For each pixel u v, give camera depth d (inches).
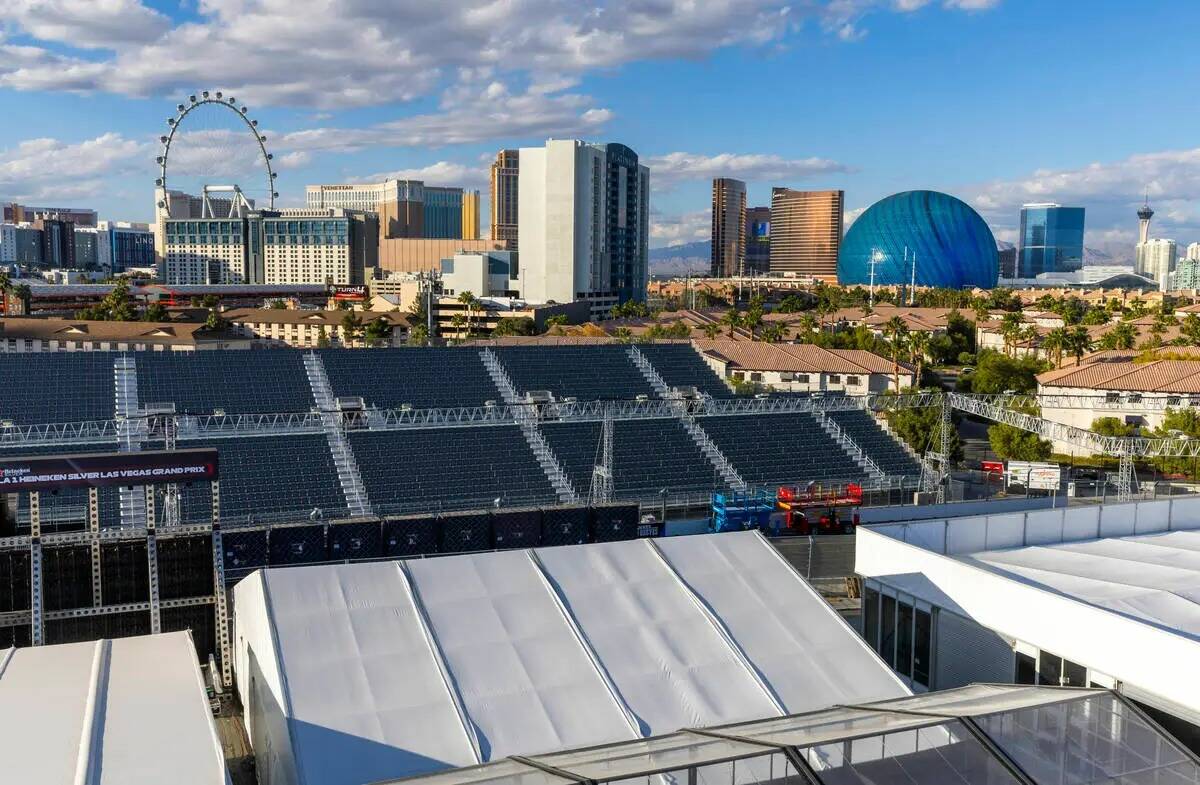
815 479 4259.4
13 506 2748.5
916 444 4586.6
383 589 1674.5
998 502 3826.3
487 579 1742.1
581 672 1512.1
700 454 4296.3
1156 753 1141.7
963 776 1072.2
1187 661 1453.0
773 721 1258.6
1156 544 2217.0
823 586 3065.9
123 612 1996.8
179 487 3213.6
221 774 1132.5
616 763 1090.7
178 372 4136.3
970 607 1840.6
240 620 1861.5
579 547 1883.6
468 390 4534.9
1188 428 4608.8
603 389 4788.4
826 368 5861.2
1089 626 1609.3
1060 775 1080.8
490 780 1071.6
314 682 1424.7
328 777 1248.8
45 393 3850.9
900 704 1286.9
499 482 3870.6
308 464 3735.2
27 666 1489.9
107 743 1209.4
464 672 1486.2
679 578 1802.4
